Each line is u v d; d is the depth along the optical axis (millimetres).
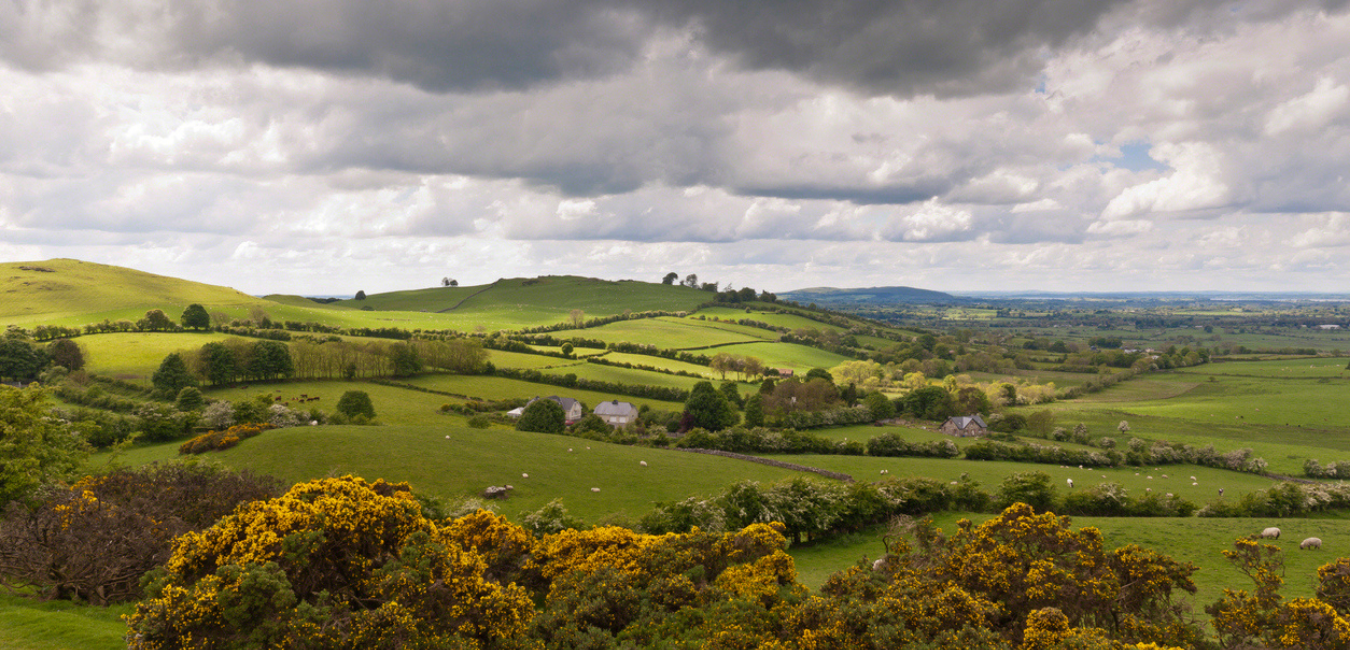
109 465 52281
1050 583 22516
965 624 20641
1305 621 19125
